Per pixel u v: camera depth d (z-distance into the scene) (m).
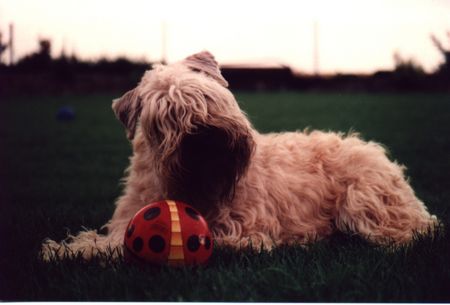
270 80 39.28
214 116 4.27
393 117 19.94
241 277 3.50
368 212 5.31
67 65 34.75
